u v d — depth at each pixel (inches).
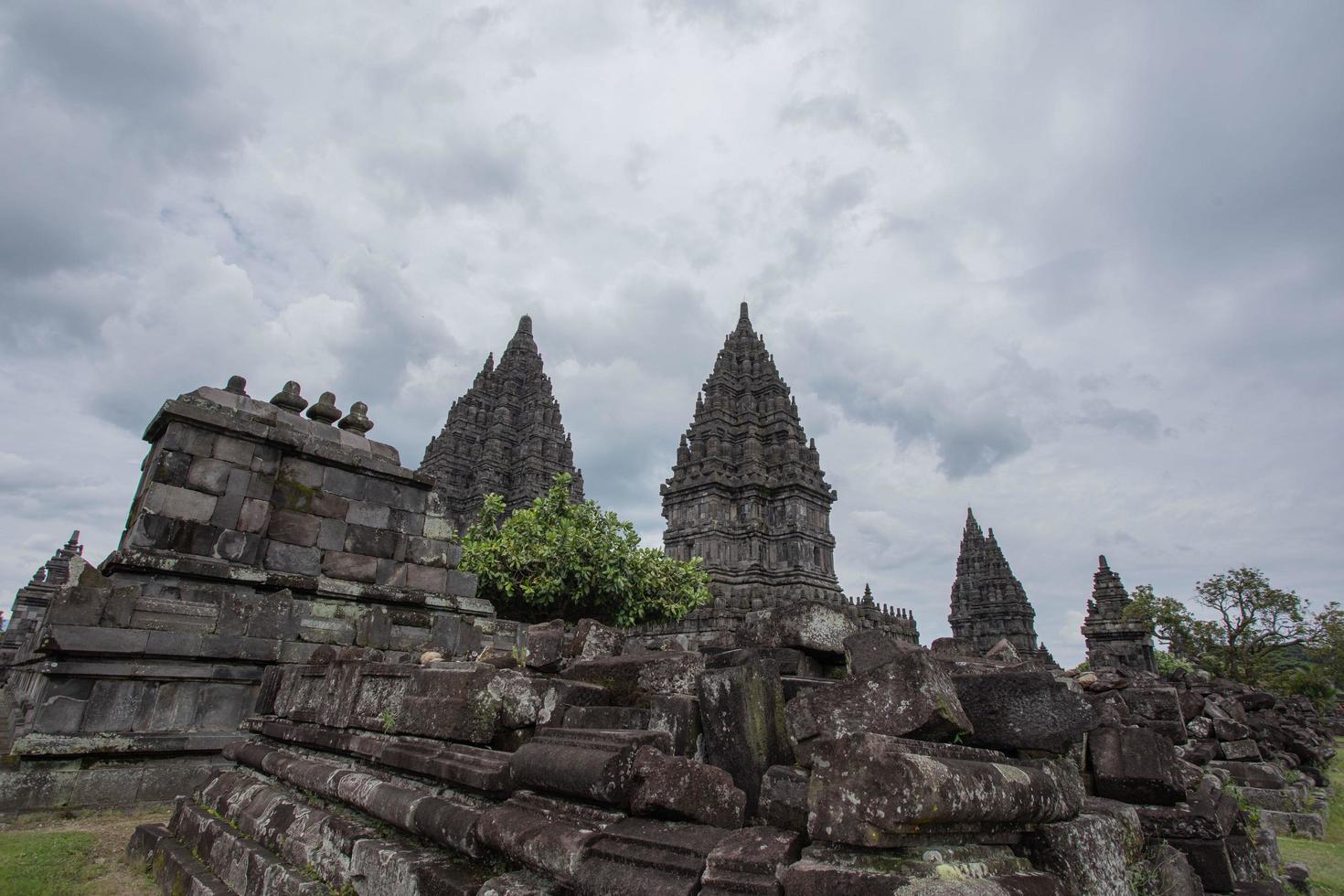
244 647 439.8
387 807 199.0
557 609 946.7
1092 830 158.1
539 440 2142.0
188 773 400.8
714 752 173.6
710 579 1368.1
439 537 604.7
